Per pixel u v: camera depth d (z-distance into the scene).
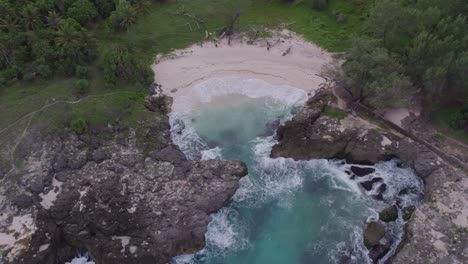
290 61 83.94
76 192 60.44
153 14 94.00
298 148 69.19
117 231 57.69
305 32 89.62
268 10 96.62
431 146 66.62
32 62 76.50
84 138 67.62
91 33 82.69
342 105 74.19
